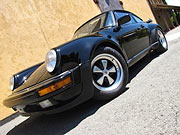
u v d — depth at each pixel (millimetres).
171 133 930
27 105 1579
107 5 7766
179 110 1111
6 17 3693
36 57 3902
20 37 3771
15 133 2010
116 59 1925
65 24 5016
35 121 2223
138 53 2564
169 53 3229
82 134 1310
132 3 10656
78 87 1504
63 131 1506
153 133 988
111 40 1971
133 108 1403
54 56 1464
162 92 1488
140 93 1669
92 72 1709
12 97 1609
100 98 1740
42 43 4164
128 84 2170
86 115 1676
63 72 1448
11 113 3057
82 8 6035
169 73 1932
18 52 3602
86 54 1613
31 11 4246
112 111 1512
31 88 1488
